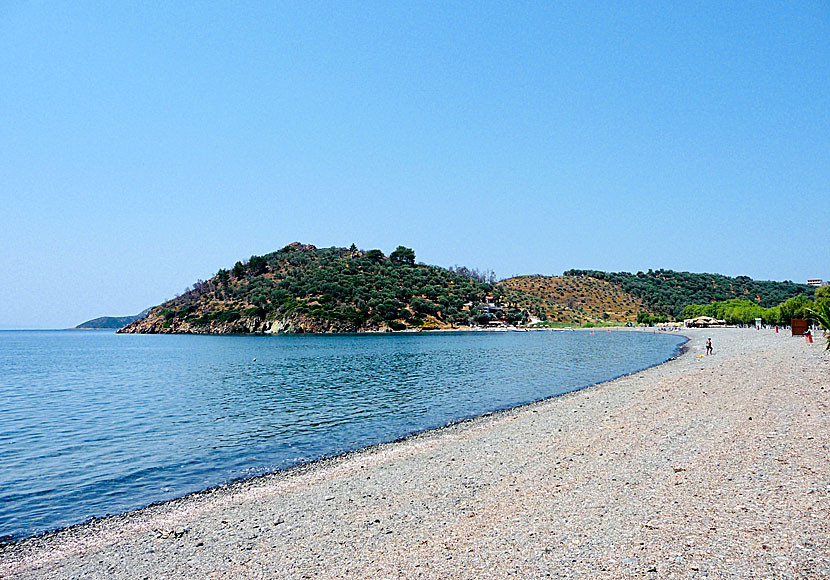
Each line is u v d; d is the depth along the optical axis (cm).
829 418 1545
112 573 993
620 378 3781
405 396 3466
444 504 1195
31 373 6134
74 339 19275
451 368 5353
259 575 906
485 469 1481
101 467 1880
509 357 6594
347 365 6106
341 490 1430
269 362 6900
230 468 1825
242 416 2886
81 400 3741
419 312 18088
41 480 1727
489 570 806
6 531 1286
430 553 908
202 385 4531
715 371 3272
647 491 1093
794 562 709
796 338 6297
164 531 1216
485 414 2638
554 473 1342
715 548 779
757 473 1112
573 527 941
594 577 740
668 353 6438
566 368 4994
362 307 17375
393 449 1962
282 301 17838
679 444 1472
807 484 999
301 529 1132
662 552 789
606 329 16875
